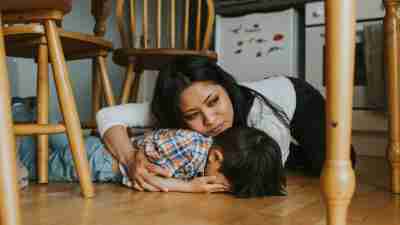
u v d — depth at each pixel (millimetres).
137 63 1821
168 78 1152
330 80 620
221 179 1117
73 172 1322
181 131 1167
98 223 794
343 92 614
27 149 1387
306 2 2365
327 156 631
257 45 2562
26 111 1510
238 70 2631
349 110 619
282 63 2490
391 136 1070
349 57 612
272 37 2514
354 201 975
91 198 1053
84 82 2660
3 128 606
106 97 1563
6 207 597
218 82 1182
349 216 832
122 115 1303
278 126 1273
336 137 619
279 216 844
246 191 1064
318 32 2332
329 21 615
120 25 1814
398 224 772
